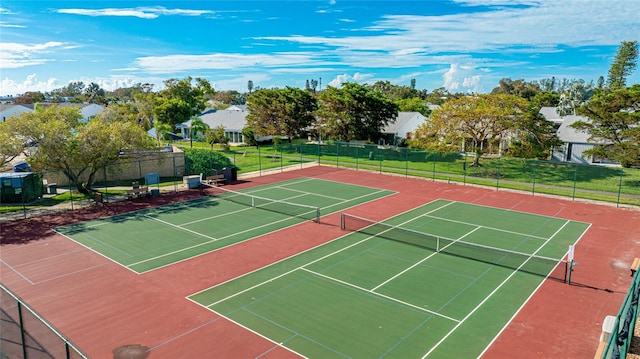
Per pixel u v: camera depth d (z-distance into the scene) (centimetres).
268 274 1825
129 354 1249
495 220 2647
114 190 3466
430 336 1350
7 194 3017
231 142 6956
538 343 1318
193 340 1326
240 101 18312
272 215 2734
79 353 973
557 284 1733
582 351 1278
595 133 3816
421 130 4497
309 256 2030
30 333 1319
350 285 1716
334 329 1389
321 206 2970
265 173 4266
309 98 6262
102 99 13925
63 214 2773
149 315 1481
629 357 1188
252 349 1278
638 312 1427
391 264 1930
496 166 4391
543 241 2266
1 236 2333
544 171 4156
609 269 1888
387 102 5800
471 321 1443
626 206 3008
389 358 1234
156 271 1861
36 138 2967
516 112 4078
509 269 1877
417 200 3161
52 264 1942
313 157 5306
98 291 1669
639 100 3594
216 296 1625
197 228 2469
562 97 8694
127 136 3181
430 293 1647
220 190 3481
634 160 3538
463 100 4316
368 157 5228
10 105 9656
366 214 2772
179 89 7969
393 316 1473
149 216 2722
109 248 2148
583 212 2850
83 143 3050
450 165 4575
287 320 1446
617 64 7262
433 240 2261
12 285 1723
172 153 3969
